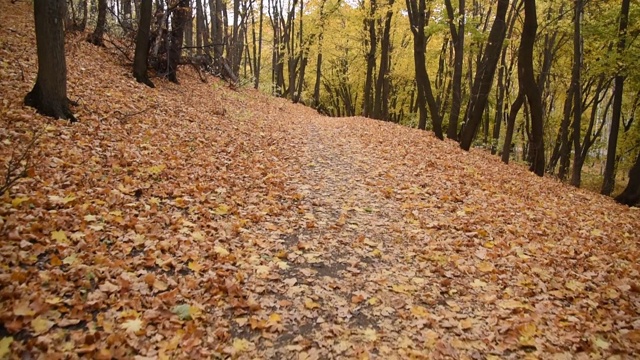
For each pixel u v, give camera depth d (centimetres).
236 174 845
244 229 613
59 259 421
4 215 457
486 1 2172
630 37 1508
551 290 522
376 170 1051
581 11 1608
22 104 764
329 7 2659
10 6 1558
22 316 338
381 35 2541
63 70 789
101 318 365
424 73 1709
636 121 2408
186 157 850
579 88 1691
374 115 2305
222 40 2612
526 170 1515
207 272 478
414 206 803
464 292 511
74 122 798
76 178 600
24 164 575
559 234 737
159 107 1148
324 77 4047
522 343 412
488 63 1478
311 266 546
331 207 771
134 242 498
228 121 1334
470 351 399
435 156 1293
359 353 385
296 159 1098
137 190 636
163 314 393
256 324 408
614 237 770
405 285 516
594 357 392
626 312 471
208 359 354
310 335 408
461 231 699
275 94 3203
